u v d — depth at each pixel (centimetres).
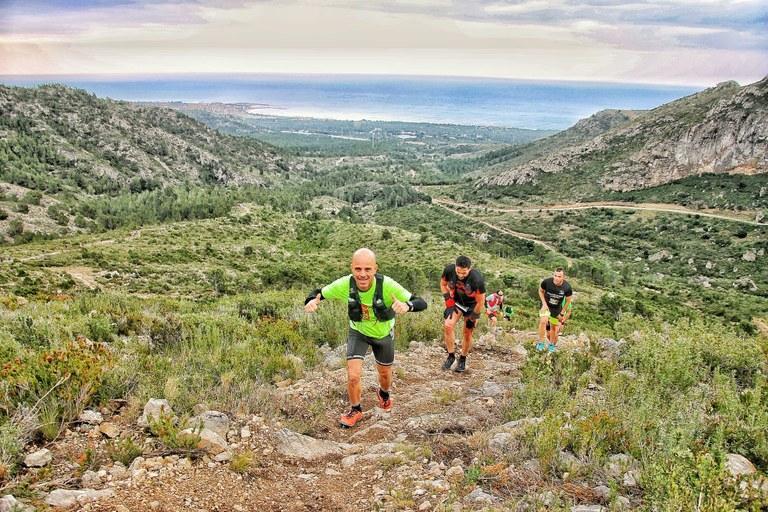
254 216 12250
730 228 13600
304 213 14512
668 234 14138
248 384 607
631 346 823
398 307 534
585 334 1300
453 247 10100
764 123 17900
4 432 374
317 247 10550
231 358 705
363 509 377
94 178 18800
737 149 18288
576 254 13112
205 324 909
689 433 407
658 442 405
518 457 425
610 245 14012
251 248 9250
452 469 419
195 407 514
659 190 18412
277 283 6134
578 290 7150
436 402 646
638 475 389
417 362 899
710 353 790
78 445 421
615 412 495
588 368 713
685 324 988
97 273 6344
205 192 15412
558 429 436
